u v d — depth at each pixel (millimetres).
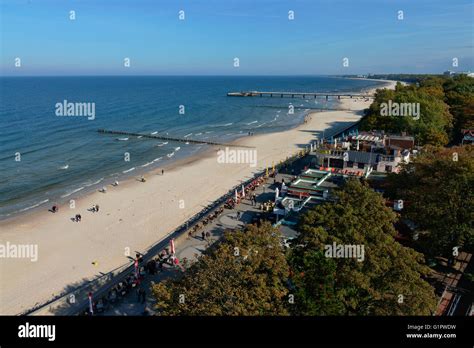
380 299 28156
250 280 28156
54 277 48344
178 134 138375
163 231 60125
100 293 41656
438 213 38156
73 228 62031
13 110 187750
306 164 85938
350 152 70312
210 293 27531
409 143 77750
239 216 59000
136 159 104062
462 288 37250
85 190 79812
